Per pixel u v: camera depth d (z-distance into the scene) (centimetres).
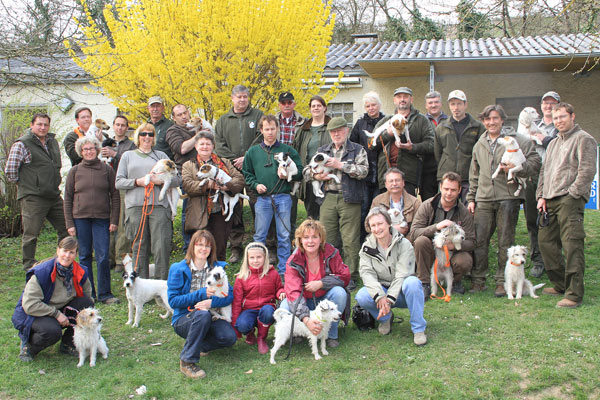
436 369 380
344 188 559
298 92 726
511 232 536
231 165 602
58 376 394
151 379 385
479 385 357
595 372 364
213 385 373
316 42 740
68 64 704
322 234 423
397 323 473
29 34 618
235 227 668
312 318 394
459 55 948
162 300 507
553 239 516
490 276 607
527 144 541
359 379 373
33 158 625
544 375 362
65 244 418
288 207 581
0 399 362
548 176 504
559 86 1079
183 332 410
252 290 431
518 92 1099
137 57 714
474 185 569
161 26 707
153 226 540
